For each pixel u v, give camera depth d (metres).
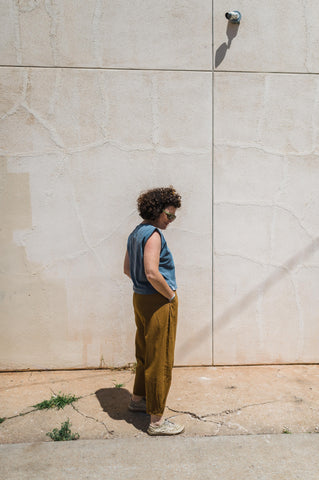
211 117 3.55
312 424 2.85
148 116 3.50
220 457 2.48
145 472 2.34
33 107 3.42
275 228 3.70
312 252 3.74
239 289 3.72
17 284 3.56
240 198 3.64
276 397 3.22
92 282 3.61
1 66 3.36
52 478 2.29
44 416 2.95
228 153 3.59
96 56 3.42
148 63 3.46
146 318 2.64
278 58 3.54
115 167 3.53
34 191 3.49
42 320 3.62
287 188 3.66
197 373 3.64
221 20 3.47
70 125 3.46
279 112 3.59
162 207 2.63
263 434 2.72
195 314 3.72
